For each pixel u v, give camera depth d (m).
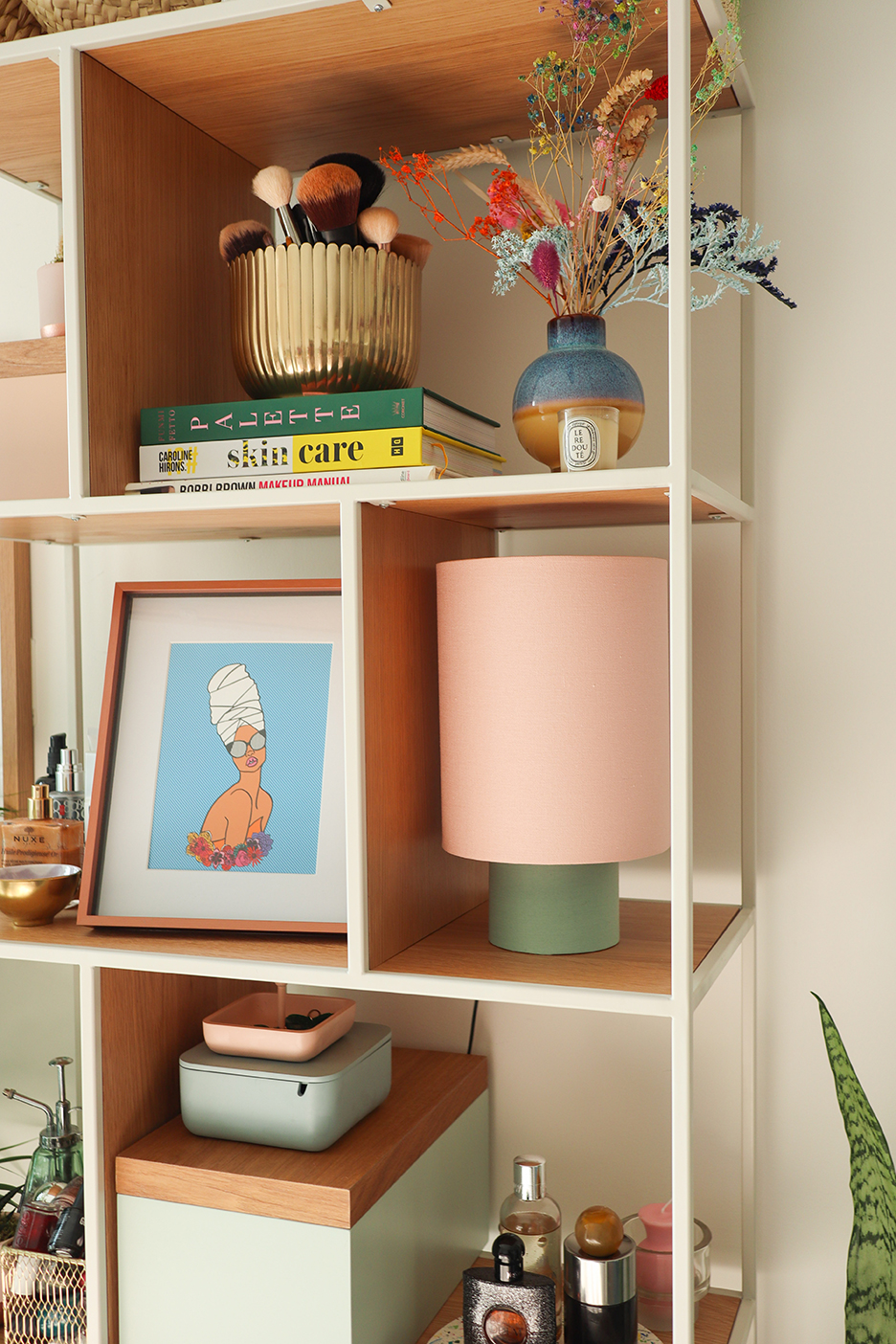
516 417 0.94
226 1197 0.92
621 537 1.21
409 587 0.98
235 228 1.04
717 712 1.17
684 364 0.77
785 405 1.14
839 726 1.13
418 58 0.97
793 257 1.13
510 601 0.86
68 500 0.95
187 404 1.12
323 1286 0.90
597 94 1.05
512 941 0.94
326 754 0.99
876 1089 1.13
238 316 1.04
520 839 0.86
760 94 1.14
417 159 0.98
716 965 0.89
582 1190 1.22
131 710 1.03
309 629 1.03
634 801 0.87
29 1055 1.49
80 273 0.94
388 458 0.91
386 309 1.02
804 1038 1.15
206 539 1.28
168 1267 0.95
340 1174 0.92
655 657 0.90
